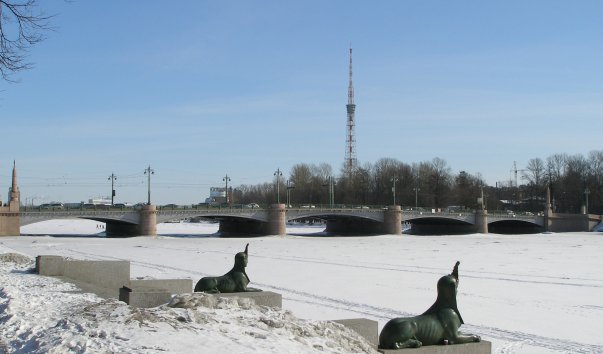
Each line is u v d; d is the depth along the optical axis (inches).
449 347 597.9
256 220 5334.6
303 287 1770.4
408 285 1856.5
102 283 1149.7
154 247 3654.0
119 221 4800.7
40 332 555.8
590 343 1067.9
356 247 4008.4
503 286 1905.8
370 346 581.3
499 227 7145.7
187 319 547.2
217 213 4894.2
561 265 2765.7
